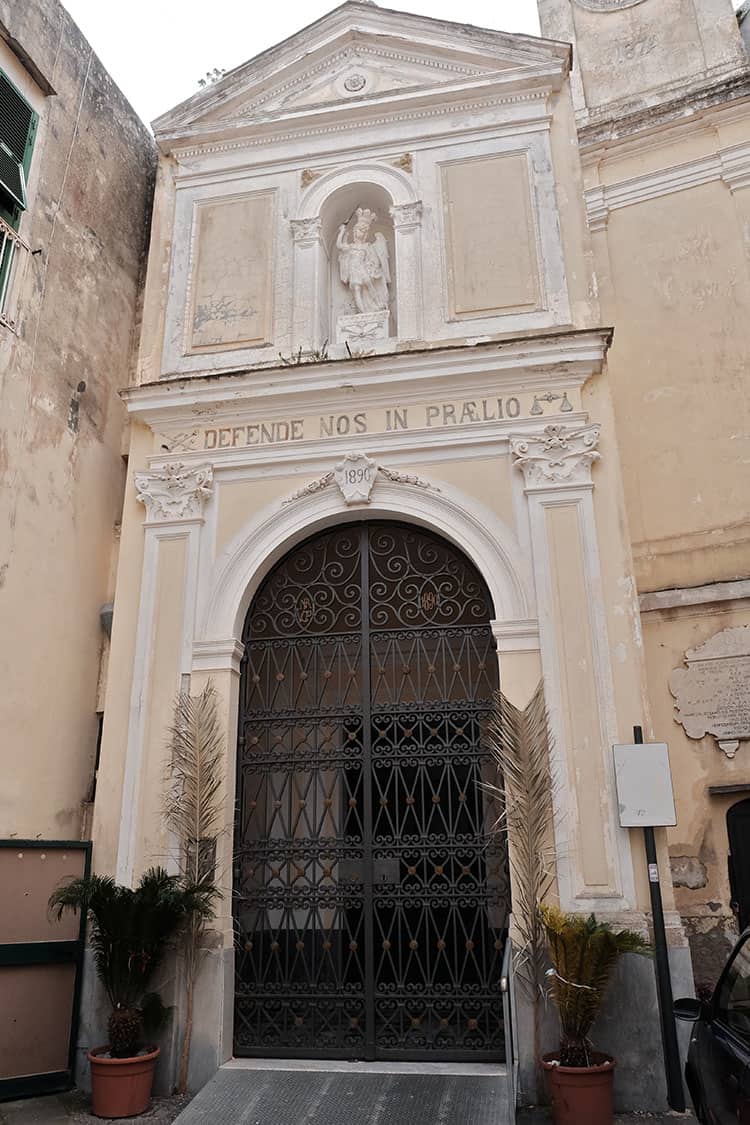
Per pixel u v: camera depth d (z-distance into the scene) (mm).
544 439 7914
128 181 10820
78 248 9539
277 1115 5941
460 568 8109
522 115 9359
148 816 7484
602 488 7742
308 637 8086
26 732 7848
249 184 9789
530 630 7422
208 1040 6820
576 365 8055
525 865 6676
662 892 6605
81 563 8938
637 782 6719
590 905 6641
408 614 8070
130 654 8055
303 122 9789
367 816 7461
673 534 9336
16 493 8070
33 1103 6625
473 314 8703
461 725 7629
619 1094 6219
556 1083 5793
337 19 10125
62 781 8242
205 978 6973
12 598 7867
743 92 10273
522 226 8945
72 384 9148
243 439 8570
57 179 9266
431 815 7406
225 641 7867
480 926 7285
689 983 6375
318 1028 7117
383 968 7402
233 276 9406
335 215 9781
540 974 6457
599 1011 6246
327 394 8477
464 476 8039
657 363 9977
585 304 8508
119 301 10273
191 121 10078
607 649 7246
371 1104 6016
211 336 9211
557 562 7559
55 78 9406
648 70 11438
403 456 8211
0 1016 6770
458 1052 6797
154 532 8367
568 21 12109
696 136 10531
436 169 9367
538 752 6930
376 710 7730
